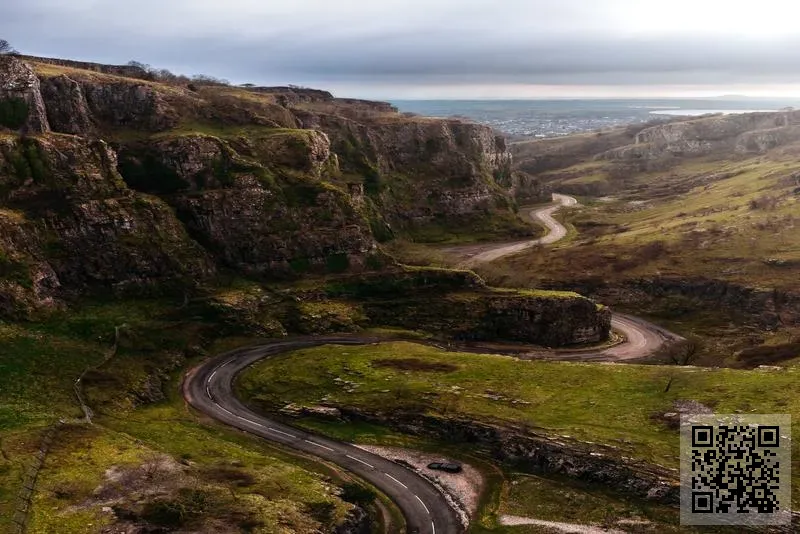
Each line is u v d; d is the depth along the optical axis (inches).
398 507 3543.3
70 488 3110.2
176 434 4087.1
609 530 3270.2
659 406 4077.3
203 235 6392.7
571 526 3331.7
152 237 5900.6
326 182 7500.0
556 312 6614.2
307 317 6171.3
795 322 7199.8
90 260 5452.8
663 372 4623.5
